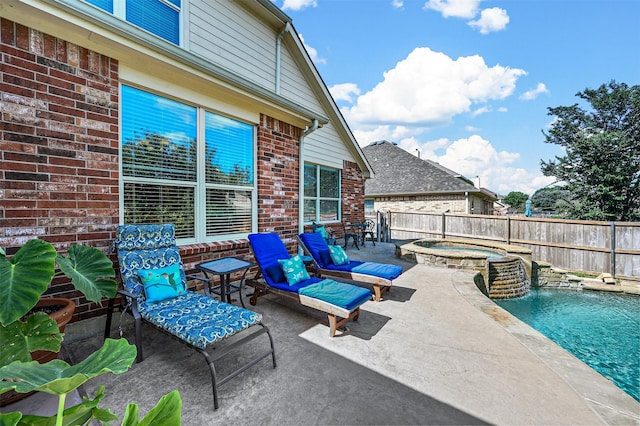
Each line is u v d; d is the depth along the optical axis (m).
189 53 3.55
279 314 3.86
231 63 5.50
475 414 2.00
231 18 5.50
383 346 2.97
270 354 2.71
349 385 2.32
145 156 3.72
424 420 1.95
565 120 13.83
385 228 12.31
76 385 1.04
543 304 6.73
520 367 2.58
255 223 5.29
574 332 5.22
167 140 3.96
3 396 2.00
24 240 2.68
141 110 3.67
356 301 3.32
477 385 2.32
